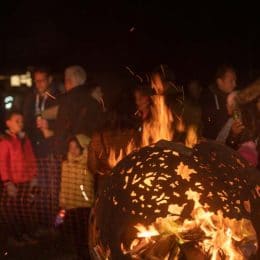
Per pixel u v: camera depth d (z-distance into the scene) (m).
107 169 4.35
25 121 6.11
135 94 4.25
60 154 5.57
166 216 3.21
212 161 3.33
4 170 5.76
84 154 5.14
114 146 4.30
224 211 3.22
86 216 5.08
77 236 5.03
